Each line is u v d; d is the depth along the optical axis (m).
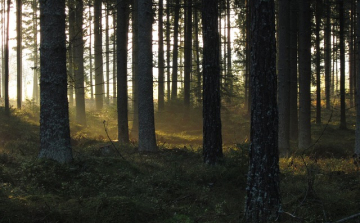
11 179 7.39
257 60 5.84
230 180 8.81
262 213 5.76
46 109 8.81
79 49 23.33
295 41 19.91
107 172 8.48
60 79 8.90
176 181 8.41
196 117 26.58
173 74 30.53
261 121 5.82
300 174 9.65
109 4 22.62
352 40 28.92
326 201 6.83
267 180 5.79
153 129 13.84
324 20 32.03
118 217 5.84
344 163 11.58
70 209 5.93
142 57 13.77
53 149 8.72
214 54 10.56
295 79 20.27
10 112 21.83
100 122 25.72
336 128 25.03
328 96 36.09
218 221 6.12
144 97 13.77
